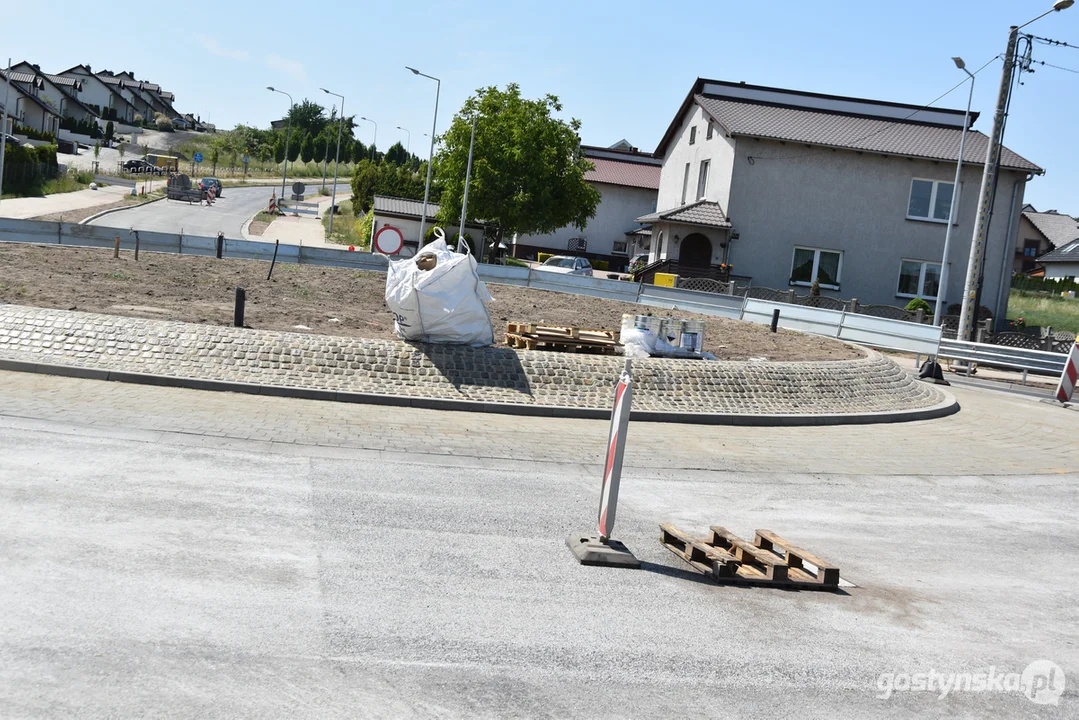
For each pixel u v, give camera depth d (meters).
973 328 26.78
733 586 6.54
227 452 8.68
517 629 5.28
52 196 56.22
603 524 6.89
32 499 6.55
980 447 13.36
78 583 5.17
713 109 38.16
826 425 14.34
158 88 170.75
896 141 37.00
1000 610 6.51
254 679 4.30
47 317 12.84
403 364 13.27
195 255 25.36
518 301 23.30
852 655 5.45
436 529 7.04
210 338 12.97
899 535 8.34
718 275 36.03
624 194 56.09
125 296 16.83
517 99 45.28
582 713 4.35
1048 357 21.88
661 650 5.21
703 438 12.33
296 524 6.74
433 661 4.73
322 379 12.60
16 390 10.38
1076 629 6.24
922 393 17.48
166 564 5.62
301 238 51.12
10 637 4.44
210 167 108.12
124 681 4.14
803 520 8.59
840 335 25.75
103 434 8.80
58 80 120.69
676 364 14.96
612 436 6.91
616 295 29.64
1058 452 13.36
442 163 46.72
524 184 45.00
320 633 4.91
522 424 12.01
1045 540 8.57
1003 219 36.47
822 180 36.47
